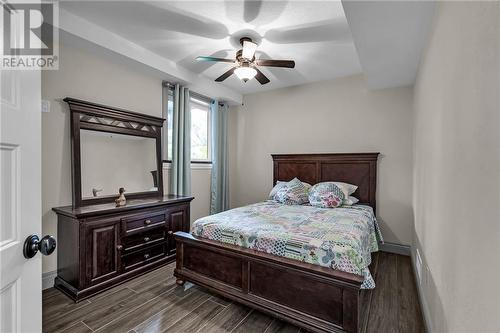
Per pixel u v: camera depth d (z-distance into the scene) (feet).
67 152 7.97
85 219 6.94
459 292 3.28
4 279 2.27
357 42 6.98
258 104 14.80
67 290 7.07
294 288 5.66
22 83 2.51
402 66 8.59
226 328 5.72
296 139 13.52
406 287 7.69
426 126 6.52
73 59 8.10
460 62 3.42
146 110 10.43
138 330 5.62
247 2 6.68
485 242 2.45
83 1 6.72
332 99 12.47
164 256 9.31
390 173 11.07
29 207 2.61
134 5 6.89
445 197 4.20
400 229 10.80
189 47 9.32
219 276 6.90
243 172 15.38
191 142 13.05
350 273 5.17
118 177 9.27
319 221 7.84
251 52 8.22
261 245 6.37
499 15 2.16
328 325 5.18
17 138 2.44
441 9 4.72
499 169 2.15
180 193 11.43
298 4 6.70
